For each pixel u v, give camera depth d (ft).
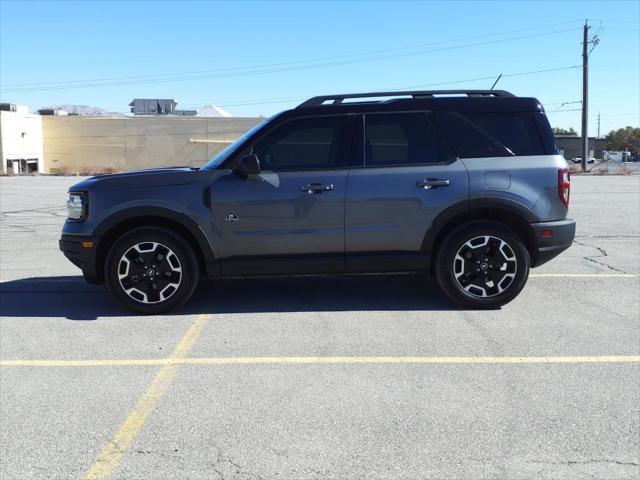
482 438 11.36
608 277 24.04
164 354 16.01
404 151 19.19
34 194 77.56
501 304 19.45
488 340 16.71
